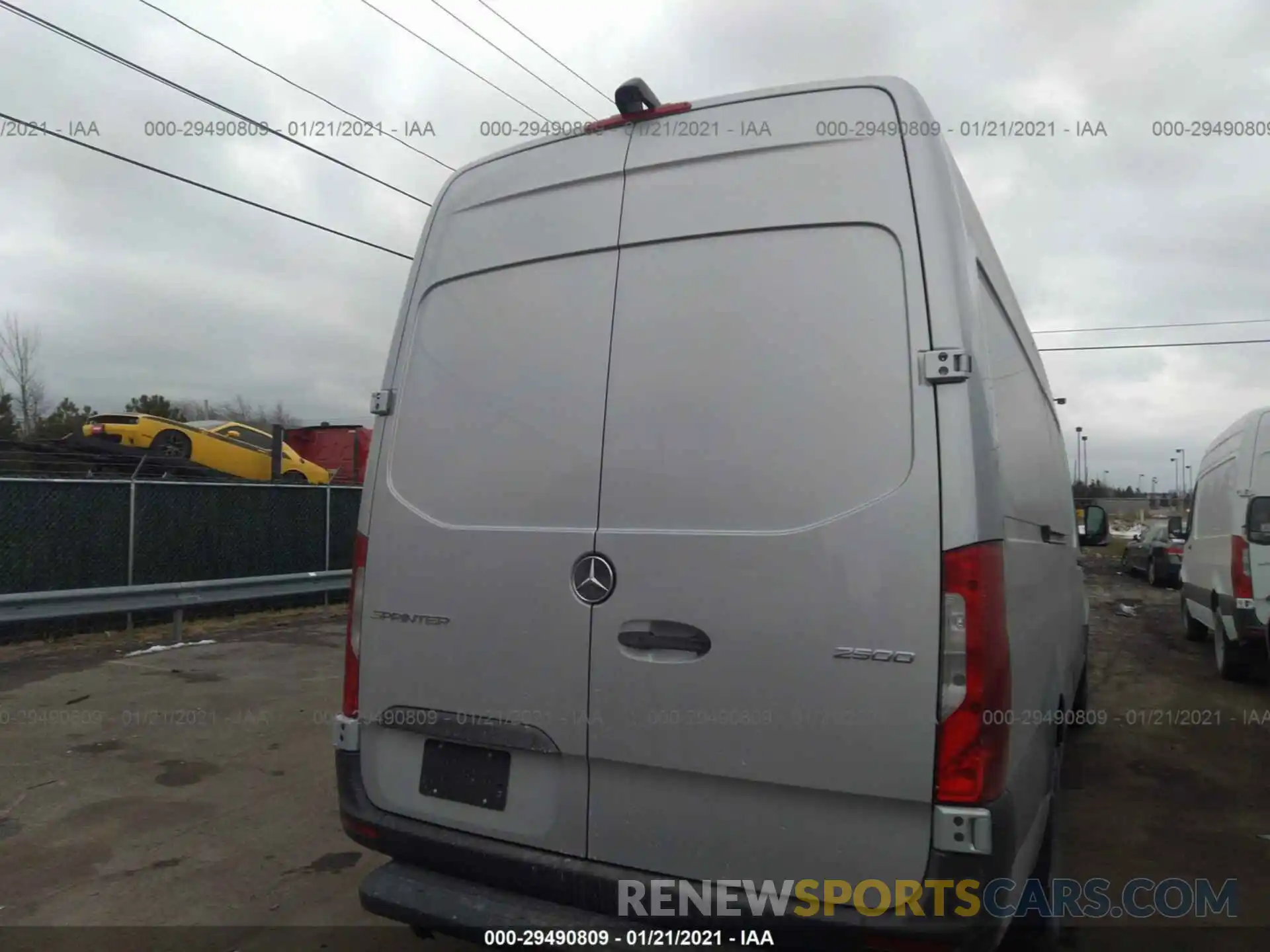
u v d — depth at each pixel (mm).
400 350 3234
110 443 15438
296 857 4516
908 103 2496
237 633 10648
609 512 2656
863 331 2410
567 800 2691
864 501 2334
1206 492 10711
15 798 5176
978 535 2246
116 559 10461
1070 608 4965
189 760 5914
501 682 2789
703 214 2680
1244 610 8570
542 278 2932
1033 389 4250
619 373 2715
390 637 3033
